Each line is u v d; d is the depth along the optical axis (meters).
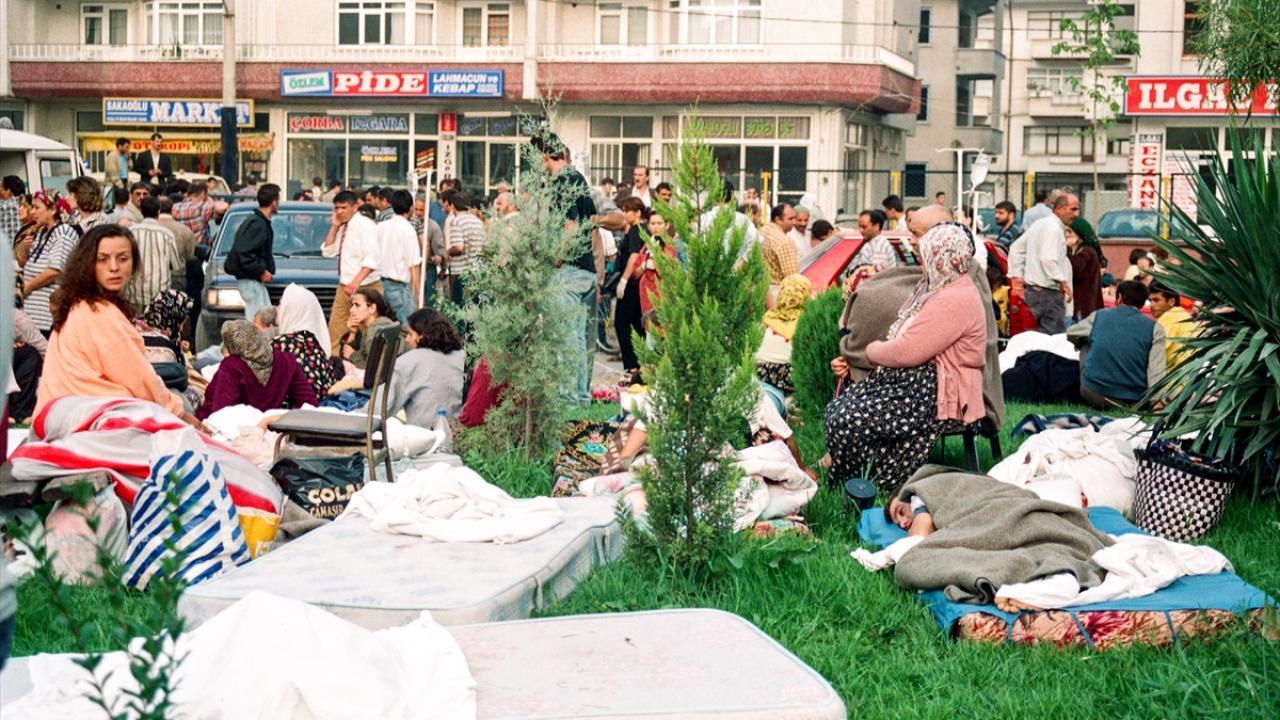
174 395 7.66
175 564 2.77
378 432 8.54
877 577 6.57
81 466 6.59
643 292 14.62
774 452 7.73
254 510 6.88
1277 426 8.20
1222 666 5.57
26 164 26.38
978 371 8.41
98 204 16.31
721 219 6.26
